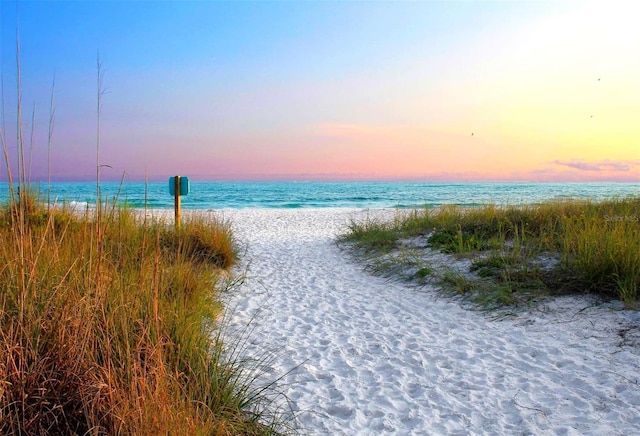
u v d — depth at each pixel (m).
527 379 4.35
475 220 11.28
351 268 9.86
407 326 6.02
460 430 3.54
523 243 8.98
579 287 6.39
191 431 2.73
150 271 4.81
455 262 8.66
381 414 3.80
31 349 2.84
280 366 4.72
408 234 11.72
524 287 6.70
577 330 5.35
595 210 10.38
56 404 2.79
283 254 11.66
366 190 68.94
